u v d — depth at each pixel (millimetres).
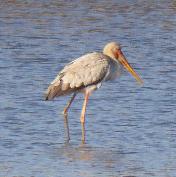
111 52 17484
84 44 25688
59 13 31438
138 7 33031
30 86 19656
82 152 14258
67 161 13625
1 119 16453
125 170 13109
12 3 33500
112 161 13641
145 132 15586
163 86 19859
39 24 29109
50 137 15250
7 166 13234
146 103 18062
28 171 12961
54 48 24812
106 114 17078
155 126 16047
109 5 33438
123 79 20578
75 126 16172
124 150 14367
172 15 31438
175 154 14102
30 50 24391
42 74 21109
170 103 18047
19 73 21109
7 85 19688
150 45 25641
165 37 27094
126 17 30812
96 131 15727
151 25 29281
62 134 15523
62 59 23172
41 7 32719
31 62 22578
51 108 17594
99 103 18109
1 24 28922
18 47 24844
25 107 17578
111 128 15945
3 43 25484
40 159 13711
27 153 14078
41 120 16516
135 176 12781
